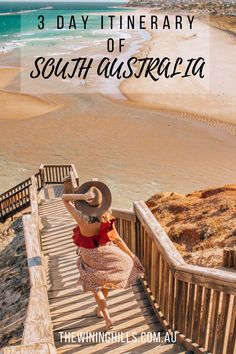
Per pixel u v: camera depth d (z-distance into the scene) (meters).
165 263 4.45
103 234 4.21
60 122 28.56
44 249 7.35
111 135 25.56
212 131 26.03
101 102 33.88
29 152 22.83
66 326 4.67
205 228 8.62
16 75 45.59
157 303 4.89
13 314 7.66
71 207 4.09
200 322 4.06
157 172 19.81
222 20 128.38
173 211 10.33
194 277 3.91
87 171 20.16
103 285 4.20
